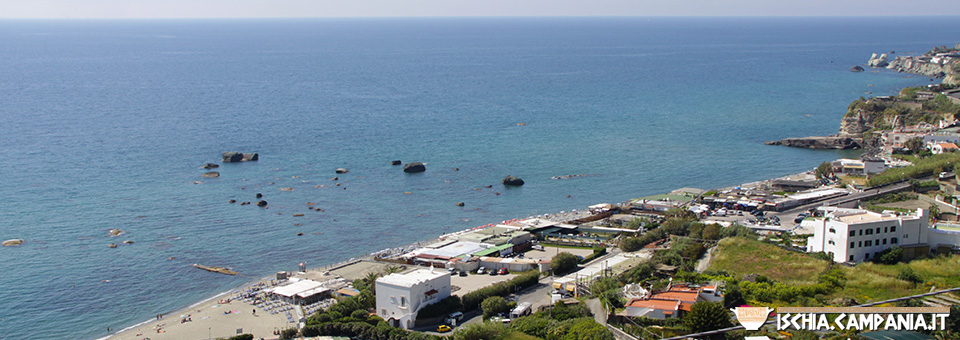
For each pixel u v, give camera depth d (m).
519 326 176.25
